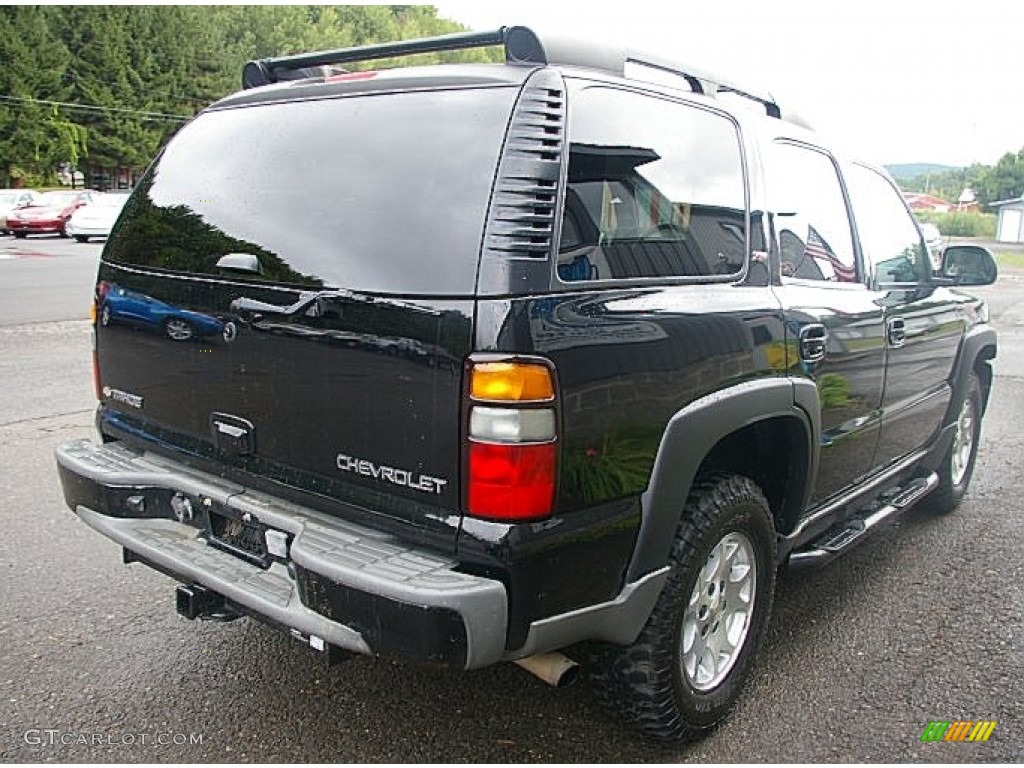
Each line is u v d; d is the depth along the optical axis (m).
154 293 3.03
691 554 2.77
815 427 3.29
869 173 4.21
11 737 2.88
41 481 5.30
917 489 4.52
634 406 2.50
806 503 3.40
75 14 53.47
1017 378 9.66
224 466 2.89
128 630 3.59
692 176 2.91
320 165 2.71
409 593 2.23
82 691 3.15
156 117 56.72
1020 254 39.09
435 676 3.32
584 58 2.65
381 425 2.44
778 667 3.46
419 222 2.43
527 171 2.37
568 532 2.38
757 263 3.12
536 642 2.38
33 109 50.38
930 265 4.62
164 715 3.03
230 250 2.81
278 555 2.68
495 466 2.26
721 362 2.79
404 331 2.37
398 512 2.44
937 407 4.63
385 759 2.84
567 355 2.33
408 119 2.60
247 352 2.73
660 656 2.75
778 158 3.40
